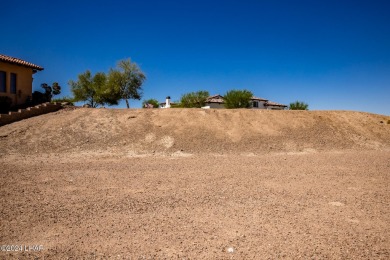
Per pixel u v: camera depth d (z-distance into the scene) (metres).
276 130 21.80
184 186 8.81
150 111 23.48
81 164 12.77
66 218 5.93
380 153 18.58
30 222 5.68
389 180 10.18
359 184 9.46
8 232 5.21
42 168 11.60
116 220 5.84
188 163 13.47
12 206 6.64
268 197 7.68
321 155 17.06
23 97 25.28
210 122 22.05
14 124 18.88
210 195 7.79
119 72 35.50
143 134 19.20
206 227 5.51
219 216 6.14
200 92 41.59
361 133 23.72
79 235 5.10
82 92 35.75
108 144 17.36
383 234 5.31
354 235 5.24
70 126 19.30
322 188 8.81
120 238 4.99
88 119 20.94
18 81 24.83
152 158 15.04
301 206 6.92
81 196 7.57
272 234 5.22
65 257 4.31
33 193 7.78
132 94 36.25
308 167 12.70
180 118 22.33
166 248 4.62
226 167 12.44
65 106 24.83
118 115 22.20
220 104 49.06
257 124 22.58
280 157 16.03
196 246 4.70
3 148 15.19
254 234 5.21
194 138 19.11
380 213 6.50
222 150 17.52
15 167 11.69
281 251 4.55
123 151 16.47
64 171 11.03
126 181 9.42
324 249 4.65
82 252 4.47
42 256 4.34
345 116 26.73
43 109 22.25
